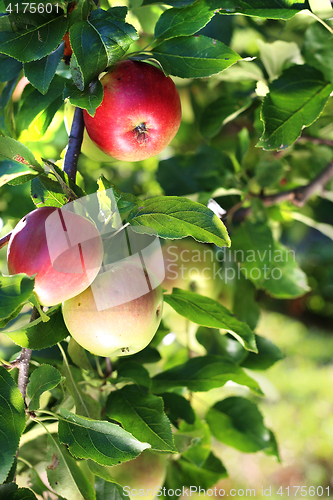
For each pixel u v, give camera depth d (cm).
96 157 98
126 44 87
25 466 100
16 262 85
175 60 91
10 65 100
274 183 119
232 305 114
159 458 101
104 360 106
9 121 99
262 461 285
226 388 127
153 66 92
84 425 87
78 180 98
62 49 91
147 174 157
